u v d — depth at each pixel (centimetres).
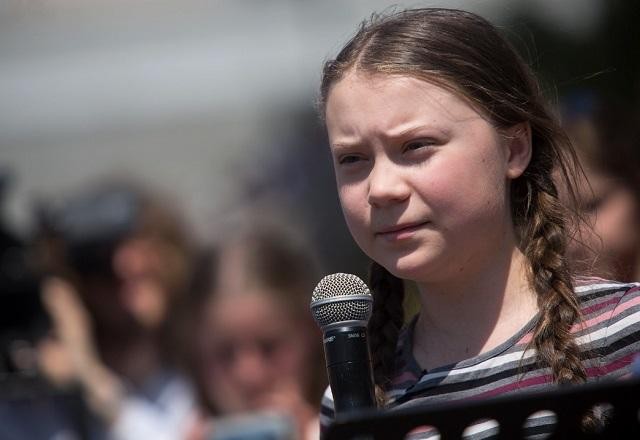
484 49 654
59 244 1397
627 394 489
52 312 1355
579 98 1161
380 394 667
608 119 1114
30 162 2312
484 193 626
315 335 1321
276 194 2016
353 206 636
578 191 706
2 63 2350
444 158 618
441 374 646
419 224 619
